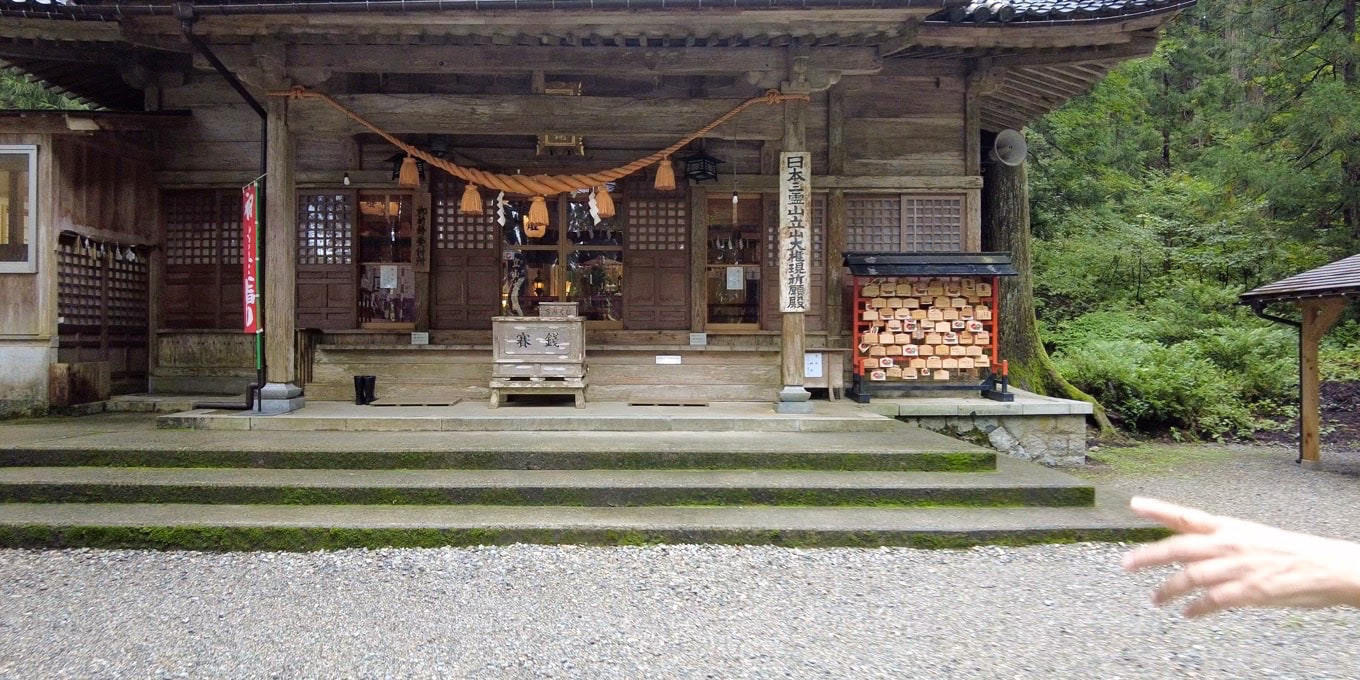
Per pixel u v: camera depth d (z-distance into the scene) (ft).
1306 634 12.03
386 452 19.61
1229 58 56.70
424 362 28.27
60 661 11.00
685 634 12.00
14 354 26.76
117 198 29.40
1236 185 49.26
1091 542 16.40
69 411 26.84
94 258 28.76
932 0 20.85
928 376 29.19
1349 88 43.91
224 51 23.73
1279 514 20.98
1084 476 26.66
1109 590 13.88
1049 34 26.18
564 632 12.06
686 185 32.12
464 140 31.48
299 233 31.58
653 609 12.98
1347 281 25.16
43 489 17.69
